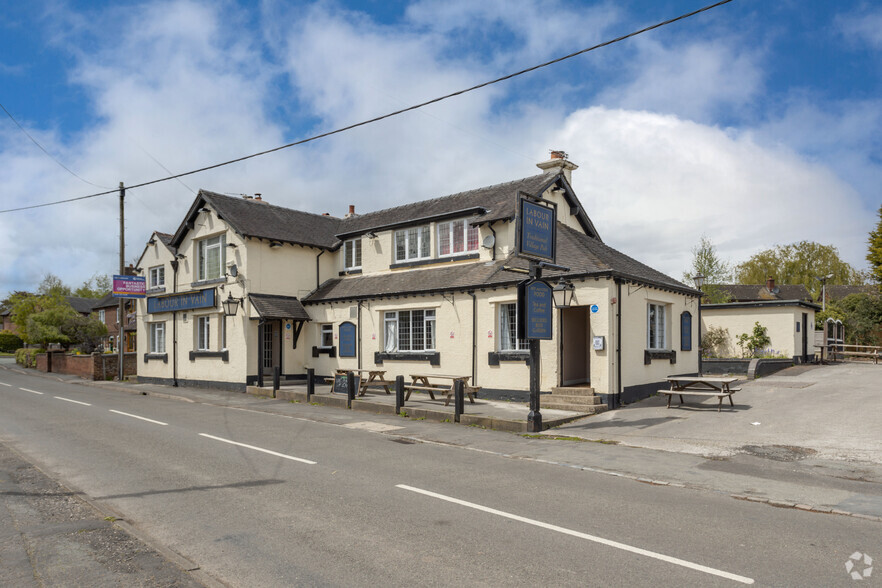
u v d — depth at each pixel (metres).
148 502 7.47
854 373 20.62
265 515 6.92
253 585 4.98
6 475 8.83
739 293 51.41
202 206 25.06
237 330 23.06
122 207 29.00
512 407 16.31
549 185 20.30
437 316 19.78
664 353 18.81
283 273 23.80
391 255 22.83
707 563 5.49
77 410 17.08
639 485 8.58
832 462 9.98
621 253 21.31
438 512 7.06
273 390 20.52
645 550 5.82
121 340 29.52
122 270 28.73
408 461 10.13
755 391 17.48
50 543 5.85
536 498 7.77
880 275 44.19
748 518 6.94
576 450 11.26
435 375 17.30
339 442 11.91
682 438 12.12
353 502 7.47
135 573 5.12
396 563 5.45
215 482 8.48
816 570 5.34
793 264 60.66
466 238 20.69
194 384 25.08
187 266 25.97
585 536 6.22
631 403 16.66
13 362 48.03
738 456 10.52
